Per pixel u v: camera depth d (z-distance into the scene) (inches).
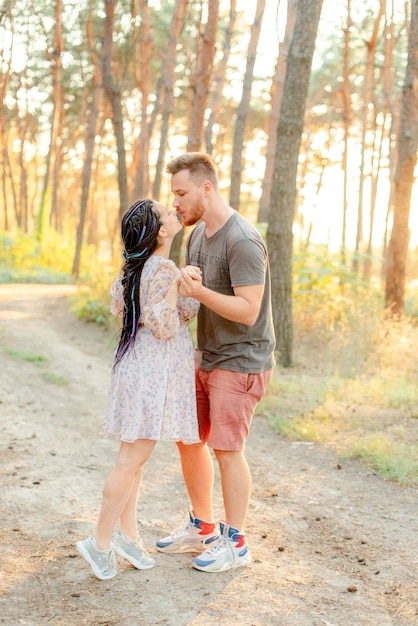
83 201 801.6
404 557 134.3
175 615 108.7
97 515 153.1
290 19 528.4
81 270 852.6
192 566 127.0
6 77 765.9
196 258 127.3
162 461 197.2
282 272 331.9
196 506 133.6
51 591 115.7
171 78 569.0
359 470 189.5
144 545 137.1
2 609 109.0
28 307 524.4
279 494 170.9
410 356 341.1
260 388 125.3
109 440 217.9
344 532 147.0
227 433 123.3
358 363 334.0
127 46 750.5
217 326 123.8
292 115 319.3
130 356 119.2
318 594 118.0
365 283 443.5
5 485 168.7
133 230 118.2
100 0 588.7
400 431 221.0
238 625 106.3
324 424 232.8
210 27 382.0
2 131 1165.1
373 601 116.1
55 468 185.3
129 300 119.0
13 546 133.7
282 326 333.4
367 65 692.7
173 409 119.3
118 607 110.8
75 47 832.9
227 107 1019.9
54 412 249.3
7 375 301.1
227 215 122.3
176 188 120.6
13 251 874.8
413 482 177.8
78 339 409.7
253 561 130.6
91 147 800.3
